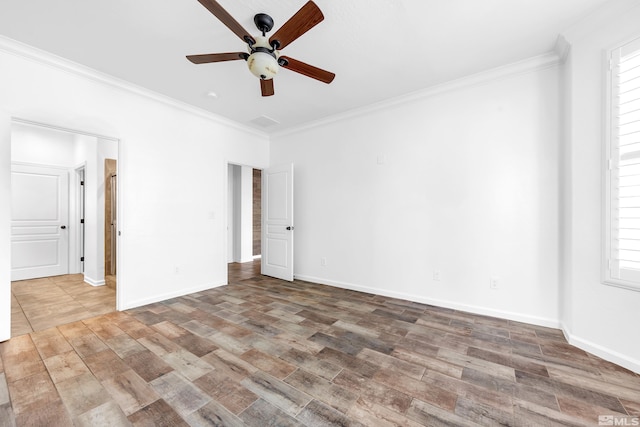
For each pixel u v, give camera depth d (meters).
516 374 1.77
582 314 2.08
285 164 4.34
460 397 1.56
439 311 2.89
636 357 1.78
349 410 1.45
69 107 2.54
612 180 1.89
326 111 3.72
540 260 2.52
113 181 4.02
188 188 3.56
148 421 1.38
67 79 2.53
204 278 3.75
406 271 3.28
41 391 1.60
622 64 1.85
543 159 2.49
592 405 1.49
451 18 1.95
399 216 3.33
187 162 3.55
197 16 1.91
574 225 2.11
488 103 2.74
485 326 2.50
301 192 4.34
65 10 1.84
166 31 2.07
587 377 1.74
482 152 2.78
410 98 3.17
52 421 1.38
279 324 2.56
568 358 1.96
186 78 2.79
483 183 2.78
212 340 2.24
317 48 2.30
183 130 3.50
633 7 1.78
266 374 1.77
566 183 2.30
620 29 1.84
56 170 4.62
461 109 2.89
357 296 3.45
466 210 2.87
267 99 3.32
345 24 2.00
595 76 1.98
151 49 2.31
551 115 2.45
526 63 2.49
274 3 1.79
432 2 1.79
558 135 2.42
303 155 4.30
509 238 2.65
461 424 1.36
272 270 4.56
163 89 3.05
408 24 2.01
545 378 1.73
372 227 3.56
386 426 1.34
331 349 2.09
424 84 2.95
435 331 2.41
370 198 3.57
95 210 3.95
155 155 3.22
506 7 1.84
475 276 2.83
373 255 3.55
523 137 2.57
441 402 1.52
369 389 1.63
